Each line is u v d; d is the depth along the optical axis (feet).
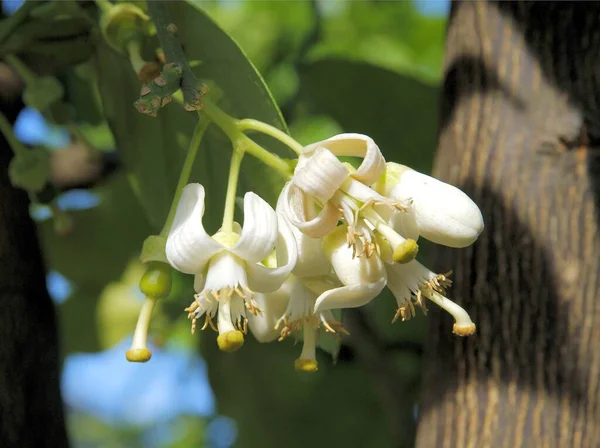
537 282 1.44
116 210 2.14
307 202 1.26
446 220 1.24
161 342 2.20
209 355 2.18
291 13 2.27
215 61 1.43
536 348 1.42
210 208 1.50
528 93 1.53
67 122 1.77
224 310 1.22
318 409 2.18
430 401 1.45
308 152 1.26
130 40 1.49
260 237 1.24
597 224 1.46
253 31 2.25
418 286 1.26
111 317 2.27
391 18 2.44
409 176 1.26
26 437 1.45
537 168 1.49
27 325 1.49
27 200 1.55
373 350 1.99
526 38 1.55
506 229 1.47
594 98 1.52
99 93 1.62
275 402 2.18
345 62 2.04
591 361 1.42
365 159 1.24
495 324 1.44
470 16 1.59
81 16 1.58
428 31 2.44
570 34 1.55
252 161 1.44
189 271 1.25
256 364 2.16
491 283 1.45
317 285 1.30
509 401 1.41
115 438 3.53
